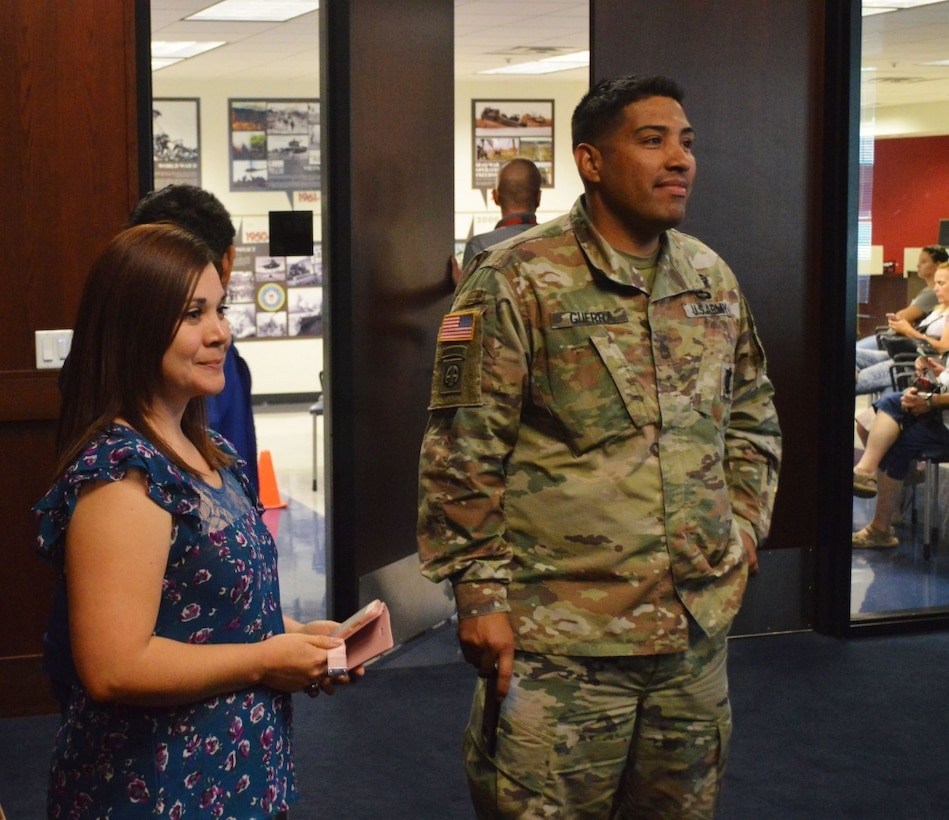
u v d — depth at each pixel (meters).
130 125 3.93
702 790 2.16
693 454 2.09
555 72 11.70
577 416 2.04
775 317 4.54
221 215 2.30
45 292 3.90
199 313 1.58
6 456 3.89
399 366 4.56
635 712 2.10
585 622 2.03
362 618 1.65
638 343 2.07
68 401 1.56
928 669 4.29
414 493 4.72
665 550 2.04
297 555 6.21
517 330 2.04
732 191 4.45
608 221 2.12
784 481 4.61
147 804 1.49
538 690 2.04
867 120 4.53
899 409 4.70
